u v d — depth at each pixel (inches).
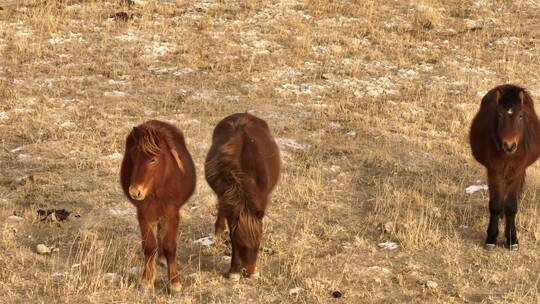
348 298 379.2
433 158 594.6
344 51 860.6
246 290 383.6
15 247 425.7
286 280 396.2
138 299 373.1
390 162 582.6
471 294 386.9
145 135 345.1
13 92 707.4
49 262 413.1
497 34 923.4
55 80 745.0
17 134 618.2
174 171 362.6
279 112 686.5
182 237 452.1
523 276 406.3
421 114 690.8
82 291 378.9
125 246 436.1
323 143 619.5
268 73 783.7
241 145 381.1
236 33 901.8
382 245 443.5
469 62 834.8
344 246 440.5
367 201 512.7
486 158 440.8
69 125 637.3
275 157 415.8
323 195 517.7
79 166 554.9
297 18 964.0
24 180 526.3
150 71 782.5
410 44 888.9
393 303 375.9
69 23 919.0
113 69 779.4
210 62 811.4
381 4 1031.0
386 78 784.9
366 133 642.8
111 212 482.0
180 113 674.2
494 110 430.6
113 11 969.5
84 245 435.2
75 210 484.7
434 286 391.9
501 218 461.1
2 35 867.4
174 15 965.8
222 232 444.1
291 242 444.1
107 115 660.7
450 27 954.1
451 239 453.1
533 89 754.2
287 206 496.7
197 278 390.9
